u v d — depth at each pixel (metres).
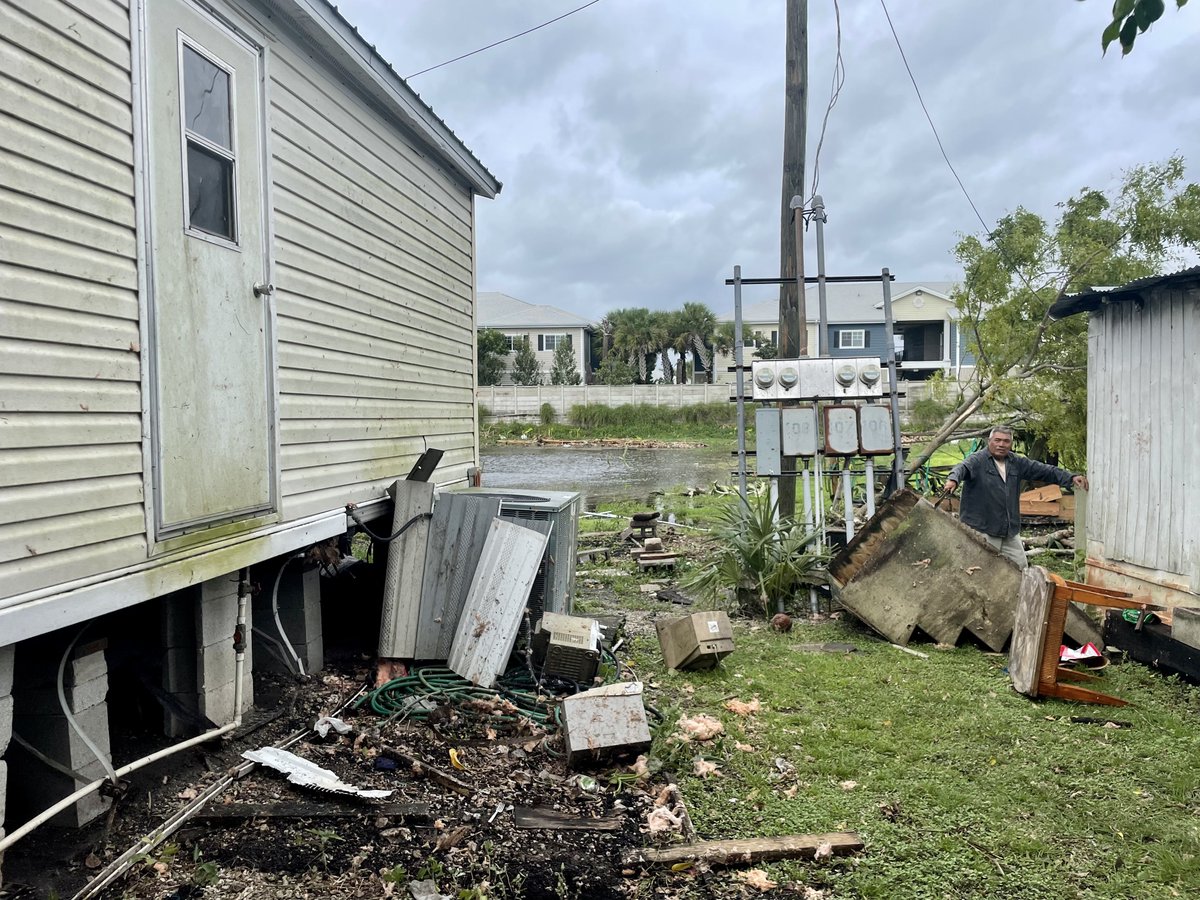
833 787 4.07
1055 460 11.85
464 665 5.39
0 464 2.79
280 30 4.72
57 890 3.00
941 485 11.47
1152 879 3.25
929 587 6.61
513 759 4.30
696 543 10.80
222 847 3.34
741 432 8.46
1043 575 5.38
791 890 3.21
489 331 43.47
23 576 2.88
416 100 6.25
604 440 32.94
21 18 2.88
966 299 11.35
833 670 5.85
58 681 3.34
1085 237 10.54
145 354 3.51
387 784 3.94
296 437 4.89
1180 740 4.54
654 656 6.19
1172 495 6.25
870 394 8.45
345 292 5.53
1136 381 6.64
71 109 3.12
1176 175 10.23
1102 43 2.86
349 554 7.03
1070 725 4.80
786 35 10.16
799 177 10.16
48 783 3.42
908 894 3.17
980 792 3.98
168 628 4.25
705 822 3.70
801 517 8.64
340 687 5.30
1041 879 3.26
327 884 3.12
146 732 4.24
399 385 6.46
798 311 9.83
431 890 3.08
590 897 3.12
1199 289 5.97
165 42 3.68
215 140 4.09
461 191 7.96
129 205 3.44
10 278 2.84
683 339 44.78
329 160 5.31
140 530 3.48
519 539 5.52
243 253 4.33
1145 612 5.80
